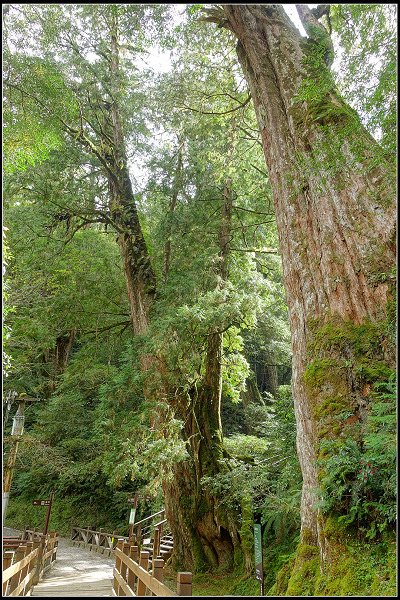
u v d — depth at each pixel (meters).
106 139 14.70
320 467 5.11
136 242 14.16
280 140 7.53
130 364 10.88
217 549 11.12
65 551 17.17
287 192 7.12
